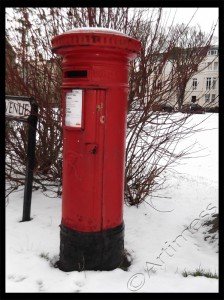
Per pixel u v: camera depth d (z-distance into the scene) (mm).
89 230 2506
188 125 13320
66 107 2443
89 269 2561
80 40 2189
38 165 4207
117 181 2543
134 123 3799
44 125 3916
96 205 2479
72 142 2445
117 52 2295
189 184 5094
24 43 3645
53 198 4051
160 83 3641
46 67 3674
